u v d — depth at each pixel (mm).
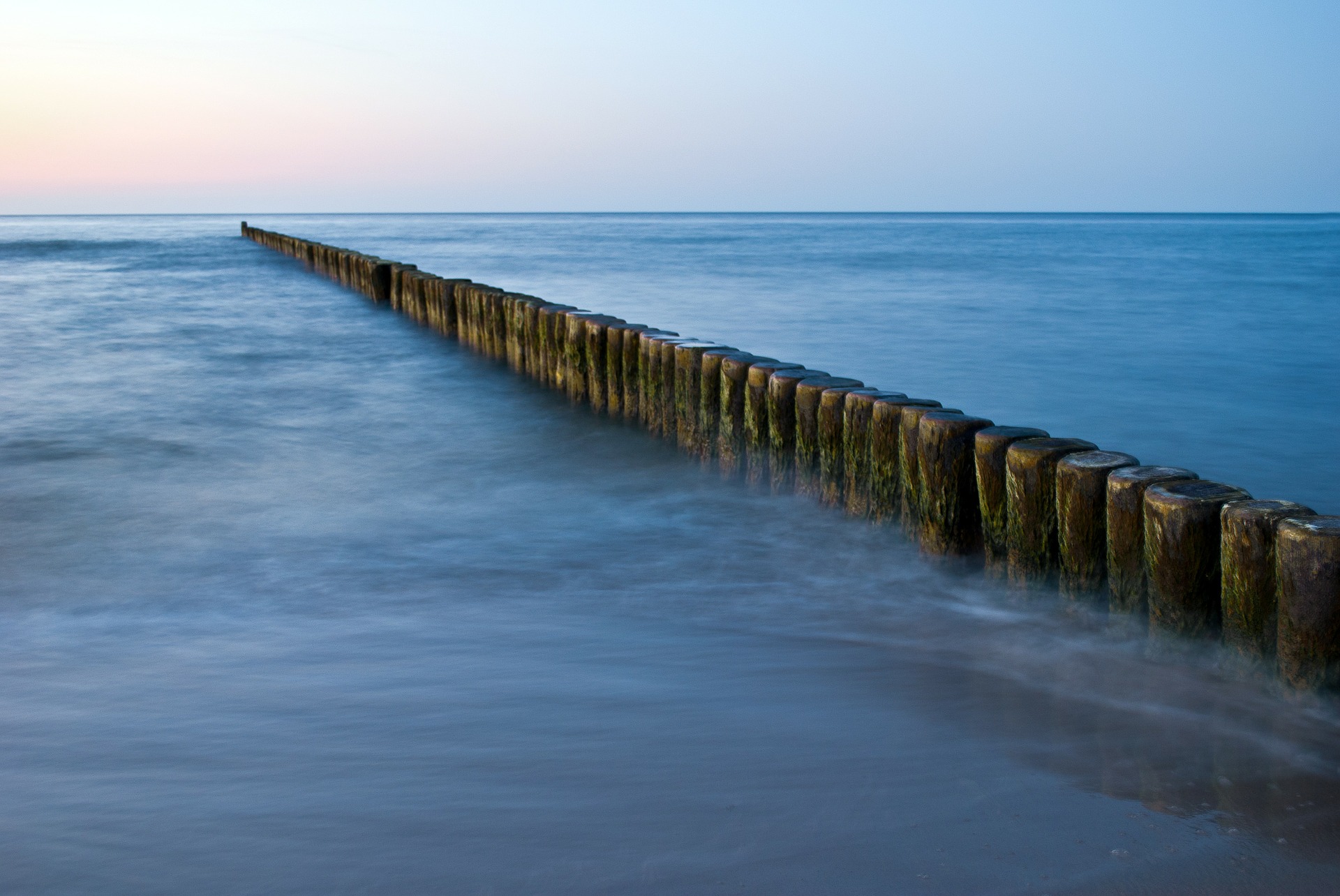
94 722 3035
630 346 7777
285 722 3031
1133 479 3588
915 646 3822
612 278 29609
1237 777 2721
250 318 16891
